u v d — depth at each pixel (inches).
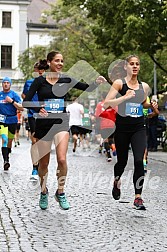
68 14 2134.6
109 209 402.0
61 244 295.0
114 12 1218.6
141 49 1221.1
